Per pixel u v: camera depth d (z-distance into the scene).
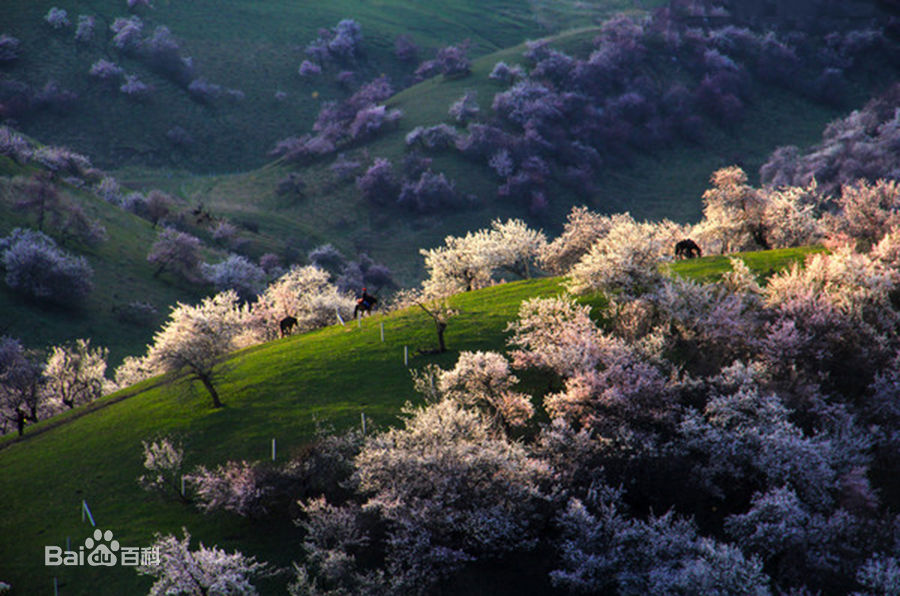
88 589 27.77
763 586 24.27
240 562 26.45
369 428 35.53
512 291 56.00
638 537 27.36
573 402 34.12
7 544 31.05
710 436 29.95
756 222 66.44
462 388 37.62
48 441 42.62
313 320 64.75
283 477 31.22
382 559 28.33
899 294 40.22
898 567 24.23
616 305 43.16
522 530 27.80
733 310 38.09
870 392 33.69
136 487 34.59
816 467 28.28
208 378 41.91
